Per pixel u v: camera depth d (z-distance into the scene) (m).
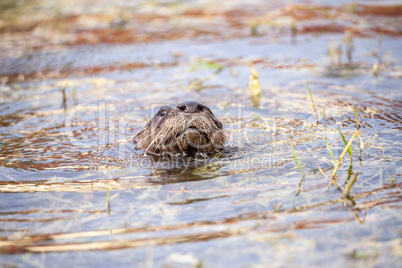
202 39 24.70
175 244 7.61
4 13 32.59
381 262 6.92
